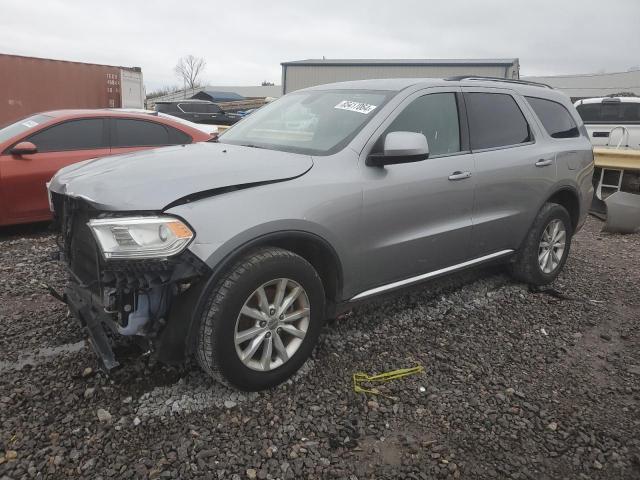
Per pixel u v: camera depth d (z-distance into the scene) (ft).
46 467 8.00
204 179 9.33
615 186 28.60
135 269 8.55
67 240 10.62
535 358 12.01
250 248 9.31
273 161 10.49
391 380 10.78
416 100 12.53
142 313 8.96
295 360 10.34
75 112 22.38
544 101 16.47
